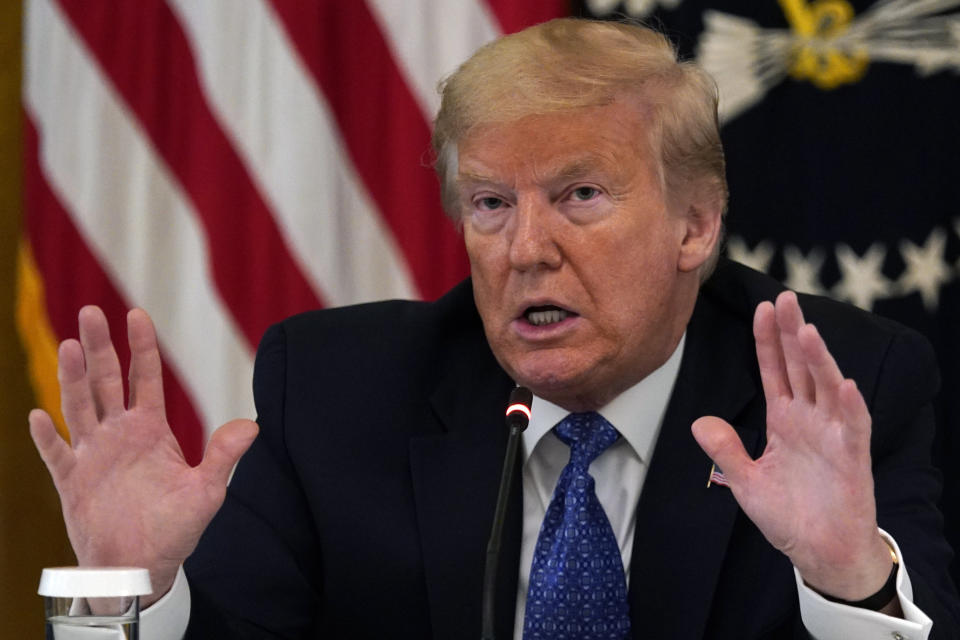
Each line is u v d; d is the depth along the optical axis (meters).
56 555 14.51
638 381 8.07
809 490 6.25
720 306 8.80
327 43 14.50
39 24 14.66
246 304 14.27
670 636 7.47
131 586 5.39
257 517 8.27
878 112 14.05
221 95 14.37
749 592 7.57
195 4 14.55
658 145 7.62
